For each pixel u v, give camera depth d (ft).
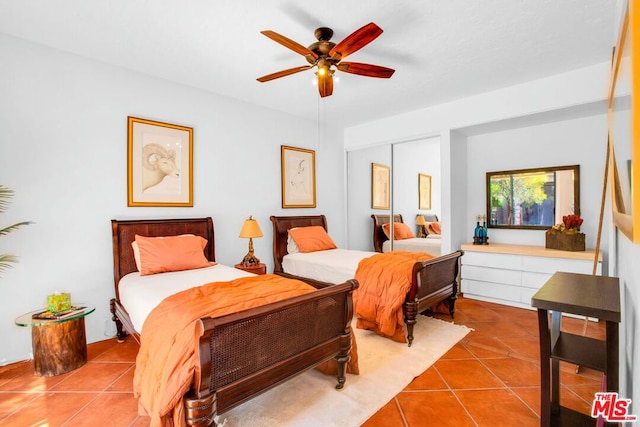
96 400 6.50
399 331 9.00
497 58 9.55
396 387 6.75
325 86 8.48
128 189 10.07
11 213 8.09
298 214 15.58
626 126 2.90
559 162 12.51
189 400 4.47
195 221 11.44
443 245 13.67
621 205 3.47
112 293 9.72
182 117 11.40
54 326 7.45
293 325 5.80
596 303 3.97
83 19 7.45
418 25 7.80
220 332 4.77
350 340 6.88
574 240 11.22
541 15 7.44
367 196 17.06
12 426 5.70
